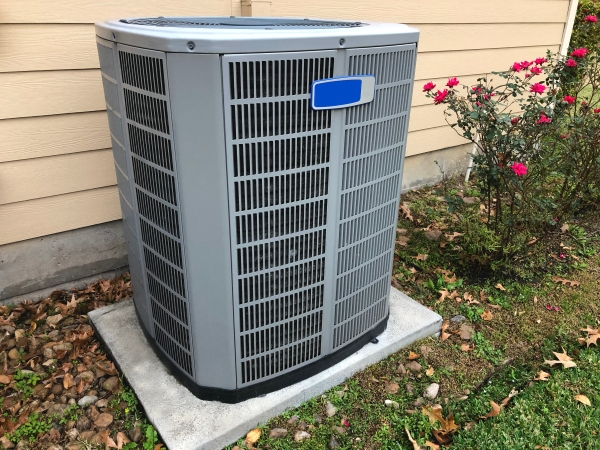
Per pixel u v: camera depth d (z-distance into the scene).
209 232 1.56
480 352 2.33
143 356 2.12
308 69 1.45
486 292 2.82
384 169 1.90
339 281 1.92
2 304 2.54
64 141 2.46
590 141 3.11
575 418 1.95
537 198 2.95
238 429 1.80
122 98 1.66
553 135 3.08
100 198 2.68
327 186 1.68
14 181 2.37
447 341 2.41
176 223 1.61
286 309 1.81
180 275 1.70
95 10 2.34
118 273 2.89
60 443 1.82
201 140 1.43
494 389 2.13
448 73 4.06
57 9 2.23
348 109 1.61
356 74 1.57
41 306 2.55
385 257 2.14
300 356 1.95
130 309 2.44
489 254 2.95
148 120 1.54
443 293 2.75
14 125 2.29
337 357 2.09
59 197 2.54
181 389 1.95
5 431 1.84
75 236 2.67
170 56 1.34
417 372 2.19
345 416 1.96
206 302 1.69
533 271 3.02
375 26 1.79
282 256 1.70
